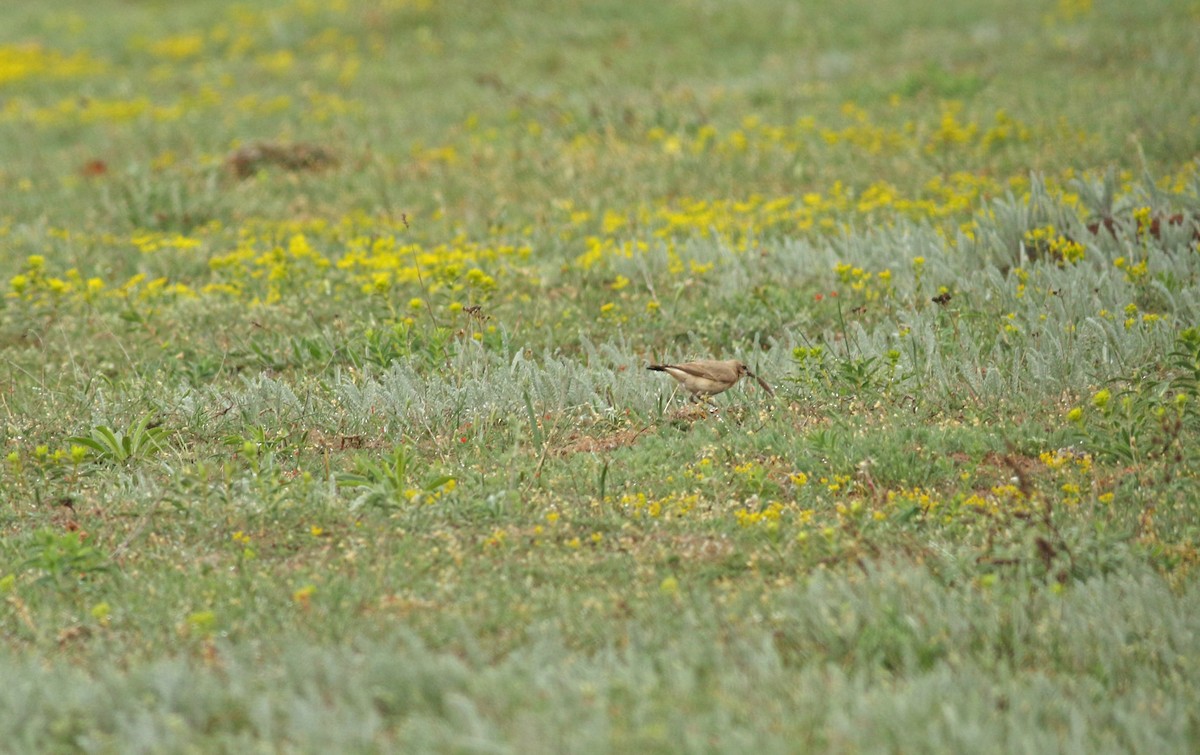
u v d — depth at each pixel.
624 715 13.55
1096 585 16.48
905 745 12.98
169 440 23.84
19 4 88.94
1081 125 43.69
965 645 15.45
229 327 30.47
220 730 14.02
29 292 32.88
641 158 45.28
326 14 75.31
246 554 18.53
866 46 63.59
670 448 22.23
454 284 29.88
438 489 20.45
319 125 55.66
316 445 23.53
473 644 15.24
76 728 14.18
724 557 18.27
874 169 42.03
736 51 64.75
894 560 17.72
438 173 45.97
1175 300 26.97
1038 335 25.34
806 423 23.16
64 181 48.28
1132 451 20.53
